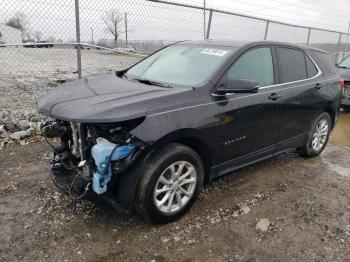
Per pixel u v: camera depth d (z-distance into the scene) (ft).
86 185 10.14
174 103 10.61
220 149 12.10
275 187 14.16
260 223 11.39
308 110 16.12
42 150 16.67
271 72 14.23
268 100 13.56
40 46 22.70
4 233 10.26
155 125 10.02
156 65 14.19
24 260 9.22
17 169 14.52
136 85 12.14
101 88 11.89
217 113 11.56
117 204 10.12
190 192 11.44
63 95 11.37
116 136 9.88
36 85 29.63
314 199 13.32
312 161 17.53
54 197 12.39
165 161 10.30
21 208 11.61
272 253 9.96
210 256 9.71
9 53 28.86
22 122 19.62
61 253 9.55
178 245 10.11
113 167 9.72
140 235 10.47
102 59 26.89
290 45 15.74
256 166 16.34
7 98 25.40
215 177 12.57
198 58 13.21
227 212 11.98
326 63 18.04
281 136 14.98
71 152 11.27
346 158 18.26
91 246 9.89
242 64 12.97
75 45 22.56
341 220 11.90
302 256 9.90
